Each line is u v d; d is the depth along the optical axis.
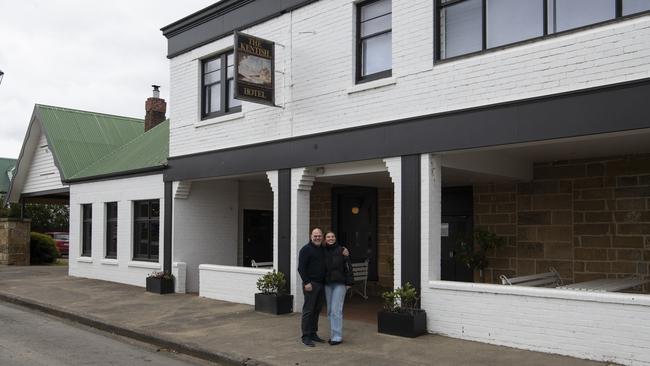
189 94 14.59
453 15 9.59
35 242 26.23
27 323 11.48
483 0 9.20
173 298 13.75
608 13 7.95
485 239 11.64
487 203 12.07
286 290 11.65
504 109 8.65
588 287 8.61
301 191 11.70
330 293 8.95
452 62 9.32
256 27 12.76
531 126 8.36
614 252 10.23
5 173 36.38
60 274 20.05
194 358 8.77
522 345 8.27
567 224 10.87
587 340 7.70
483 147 8.88
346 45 10.95
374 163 10.66
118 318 11.34
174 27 14.92
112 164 18.84
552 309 8.02
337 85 11.02
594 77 7.84
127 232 16.81
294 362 7.90
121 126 23.94
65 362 8.18
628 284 9.04
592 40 7.88
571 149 9.71
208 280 13.63
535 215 11.31
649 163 9.93
